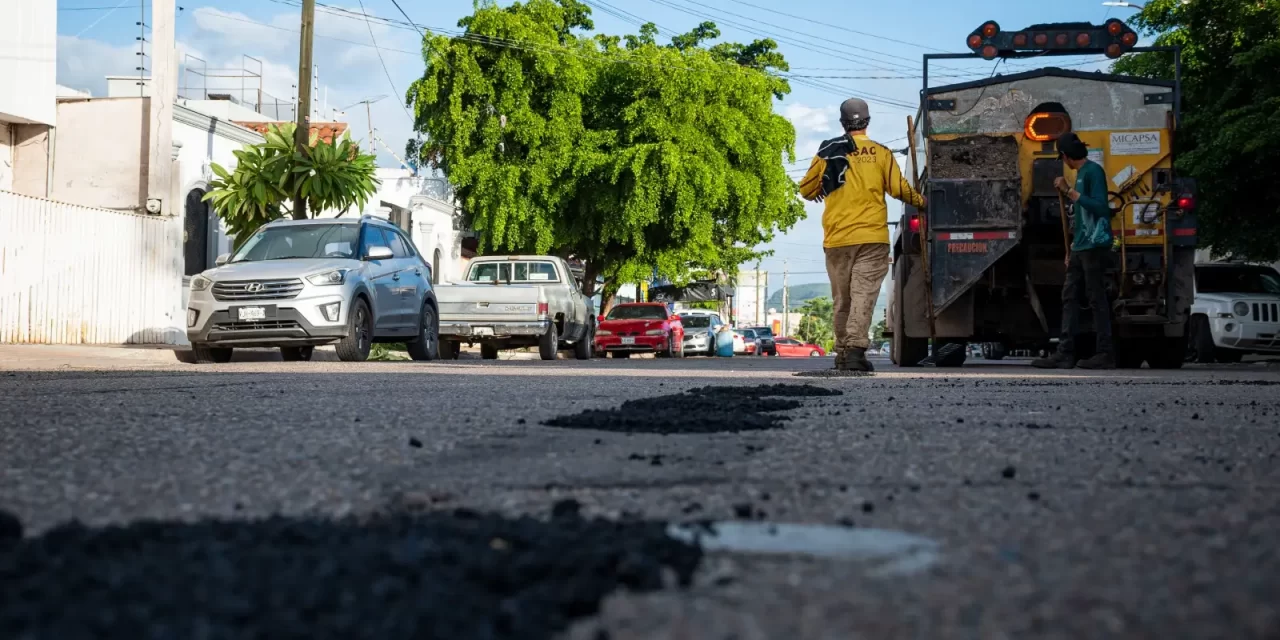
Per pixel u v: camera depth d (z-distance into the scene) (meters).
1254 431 3.96
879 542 1.79
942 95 11.92
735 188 33.94
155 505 2.20
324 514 2.06
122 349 14.98
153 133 20.06
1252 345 18.19
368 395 5.88
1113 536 1.88
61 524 1.95
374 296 13.68
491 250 34.12
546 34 33.91
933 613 1.34
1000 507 2.22
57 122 20.33
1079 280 11.13
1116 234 11.92
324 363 12.33
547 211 33.16
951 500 2.32
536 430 3.83
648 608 1.34
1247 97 18.05
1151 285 11.88
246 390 6.29
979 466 2.90
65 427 3.91
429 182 37.75
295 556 1.56
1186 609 1.35
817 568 1.59
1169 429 4.02
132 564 1.49
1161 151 11.82
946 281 11.62
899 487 2.52
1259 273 19.73
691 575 1.49
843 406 5.11
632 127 32.97
